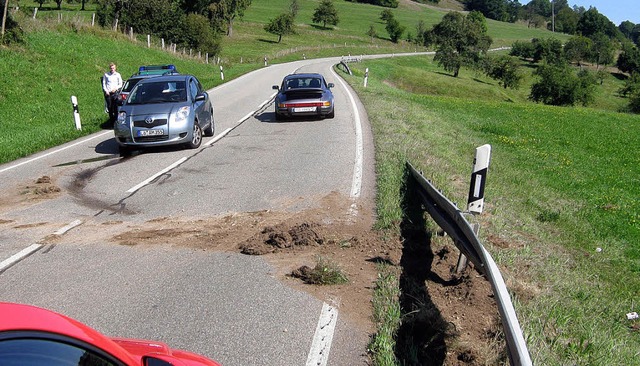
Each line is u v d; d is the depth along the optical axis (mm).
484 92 87750
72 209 9367
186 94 15125
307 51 97125
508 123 30891
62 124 20031
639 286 8594
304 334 5152
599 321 6176
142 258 7105
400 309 5531
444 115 29609
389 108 22938
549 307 5871
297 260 6945
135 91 15273
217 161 13055
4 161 13547
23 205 9664
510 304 4172
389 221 8109
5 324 1962
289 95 19172
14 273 6688
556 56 141250
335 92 29094
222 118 20656
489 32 182750
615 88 123500
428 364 4719
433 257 7207
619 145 26078
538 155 21406
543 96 82062
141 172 12086
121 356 2273
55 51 32500
